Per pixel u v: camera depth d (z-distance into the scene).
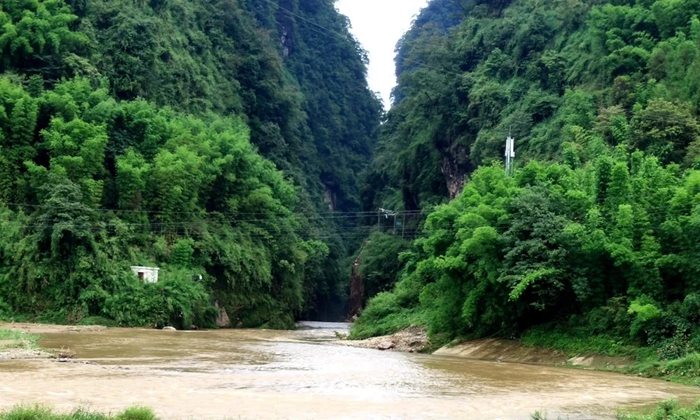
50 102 53.69
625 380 22.39
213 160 61.31
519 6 73.12
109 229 51.34
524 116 57.06
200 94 80.19
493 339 32.22
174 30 80.94
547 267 28.55
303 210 86.69
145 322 47.12
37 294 45.41
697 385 21.50
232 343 34.69
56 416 12.37
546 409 16.00
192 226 57.06
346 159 125.62
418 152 75.38
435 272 34.69
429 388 19.02
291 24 129.62
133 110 59.12
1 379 17.64
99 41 68.00
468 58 73.00
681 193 27.39
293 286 68.06
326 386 18.84
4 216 47.72
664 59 47.41
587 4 60.66
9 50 57.19
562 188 31.77
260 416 14.09
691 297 25.36
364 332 43.59
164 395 16.16
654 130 39.84
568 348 28.47
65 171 49.94
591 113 49.09
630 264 27.56
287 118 98.25
